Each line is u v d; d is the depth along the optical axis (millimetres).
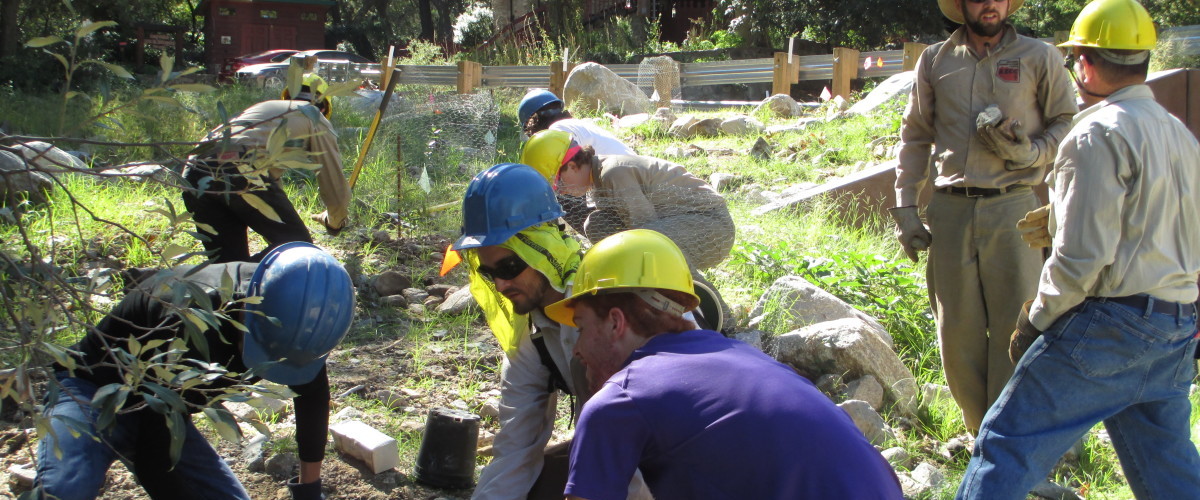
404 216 7266
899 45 25625
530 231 2727
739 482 1951
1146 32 3162
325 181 5035
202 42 42500
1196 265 3145
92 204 6125
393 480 3729
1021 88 4098
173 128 9141
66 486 2416
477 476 3795
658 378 2051
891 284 5895
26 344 2025
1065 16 25250
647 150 10273
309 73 4770
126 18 27484
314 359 2625
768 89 21156
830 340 4770
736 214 7355
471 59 24766
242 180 4391
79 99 11047
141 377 2078
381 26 45438
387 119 10375
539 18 29172
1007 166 4148
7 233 4727
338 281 2629
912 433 4566
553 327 2799
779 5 25672
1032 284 4215
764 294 5375
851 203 7734
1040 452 3139
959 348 4406
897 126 10406
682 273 2291
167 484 2828
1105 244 2982
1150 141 3037
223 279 2209
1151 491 3223
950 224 4312
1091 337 3080
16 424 3904
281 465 3734
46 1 22312
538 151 4145
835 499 1912
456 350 5086
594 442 2021
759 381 2039
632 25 28734
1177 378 3141
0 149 2043
